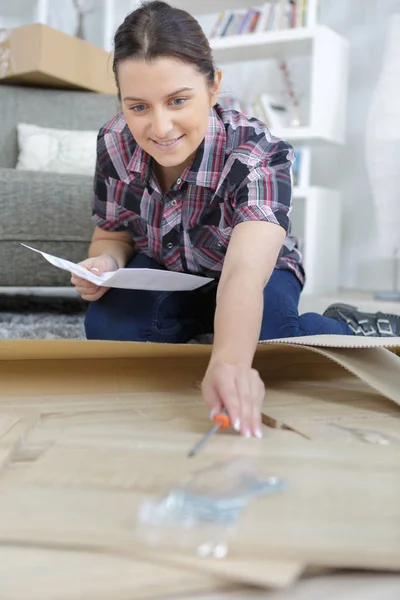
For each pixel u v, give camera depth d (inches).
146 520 21.8
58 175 81.3
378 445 31.1
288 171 45.1
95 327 53.7
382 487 25.5
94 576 19.2
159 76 37.6
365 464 28.2
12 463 28.2
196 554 19.9
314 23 126.4
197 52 38.8
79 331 66.7
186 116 39.1
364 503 23.8
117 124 50.7
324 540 20.7
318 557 19.9
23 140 103.6
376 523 22.1
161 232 50.6
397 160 114.5
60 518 22.2
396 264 124.7
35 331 65.2
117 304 53.4
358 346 39.2
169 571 19.5
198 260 51.8
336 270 139.2
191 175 46.0
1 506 23.2
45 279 81.4
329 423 35.2
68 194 80.6
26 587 18.6
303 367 48.6
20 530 21.3
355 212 144.2
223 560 19.7
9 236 79.0
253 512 22.7
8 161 107.4
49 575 19.2
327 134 128.1
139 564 19.9
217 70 41.8
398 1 136.1
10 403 38.9
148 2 41.0
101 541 20.5
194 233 49.8
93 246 55.9
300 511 22.9
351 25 141.5
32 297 101.3
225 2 140.1
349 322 61.4
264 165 44.7
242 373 32.7
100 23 142.0
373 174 116.7
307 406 39.4
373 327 61.2
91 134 104.7
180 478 25.9
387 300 114.4
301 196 130.3
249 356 34.0
